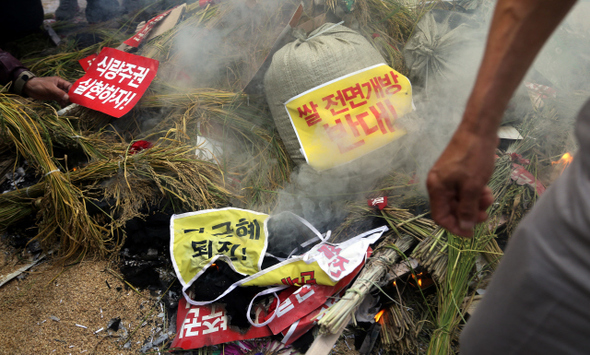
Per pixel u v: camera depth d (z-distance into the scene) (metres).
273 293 1.62
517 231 0.82
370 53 1.95
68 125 1.96
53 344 1.51
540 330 0.79
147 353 1.52
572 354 0.77
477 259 1.74
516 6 0.67
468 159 0.74
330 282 1.54
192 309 1.57
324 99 1.83
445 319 1.53
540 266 0.74
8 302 1.61
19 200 1.82
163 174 1.81
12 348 1.49
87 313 1.60
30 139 1.80
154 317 1.62
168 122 2.18
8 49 2.62
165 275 1.71
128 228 1.72
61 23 2.99
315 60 1.83
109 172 1.81
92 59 2.29
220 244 1.65
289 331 1.50
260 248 1.66
